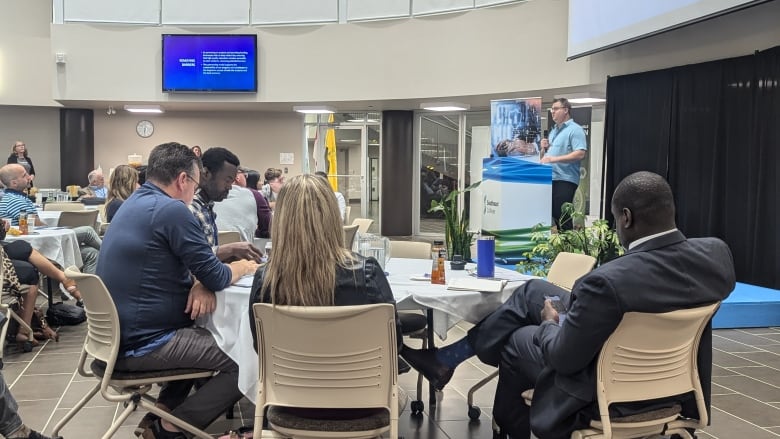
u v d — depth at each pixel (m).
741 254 5.57
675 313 1.58
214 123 10.94
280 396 1.71
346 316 1.60
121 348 2.07
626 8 6.15
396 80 8.98
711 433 2.61
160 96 9.58
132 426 2.62
